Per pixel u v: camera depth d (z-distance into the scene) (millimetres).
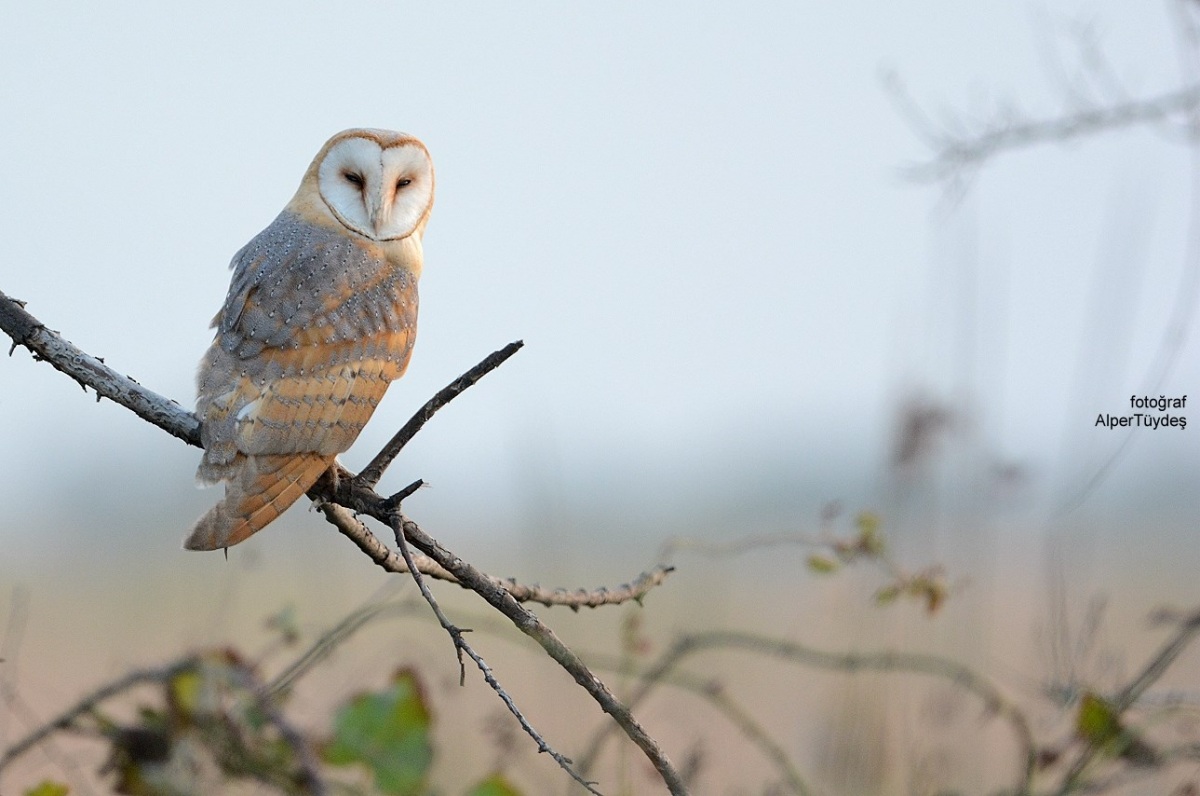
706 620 12781
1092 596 10203
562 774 9734
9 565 27781
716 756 11523
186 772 7484
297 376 9656
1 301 8703
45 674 15258
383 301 10578
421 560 8188
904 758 10273
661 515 22422
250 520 8898
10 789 8234
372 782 7664
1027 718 10531
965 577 10312
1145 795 9727
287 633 8797
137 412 9016
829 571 9984
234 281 10391
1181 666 12305
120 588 17594
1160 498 16984
